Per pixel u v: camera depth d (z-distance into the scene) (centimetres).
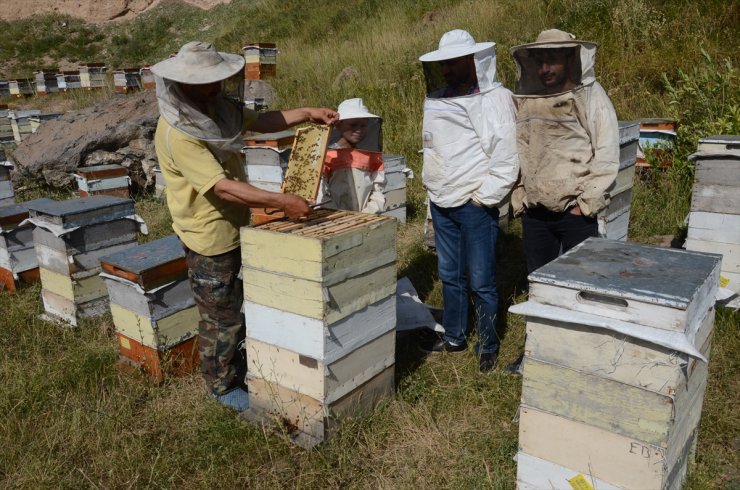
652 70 718
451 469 274
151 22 2686
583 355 207
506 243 522
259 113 330
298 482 267
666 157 554
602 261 228
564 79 296
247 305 297
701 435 273
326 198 349
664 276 208
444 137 331
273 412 304
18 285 513
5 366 378
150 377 363
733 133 518
